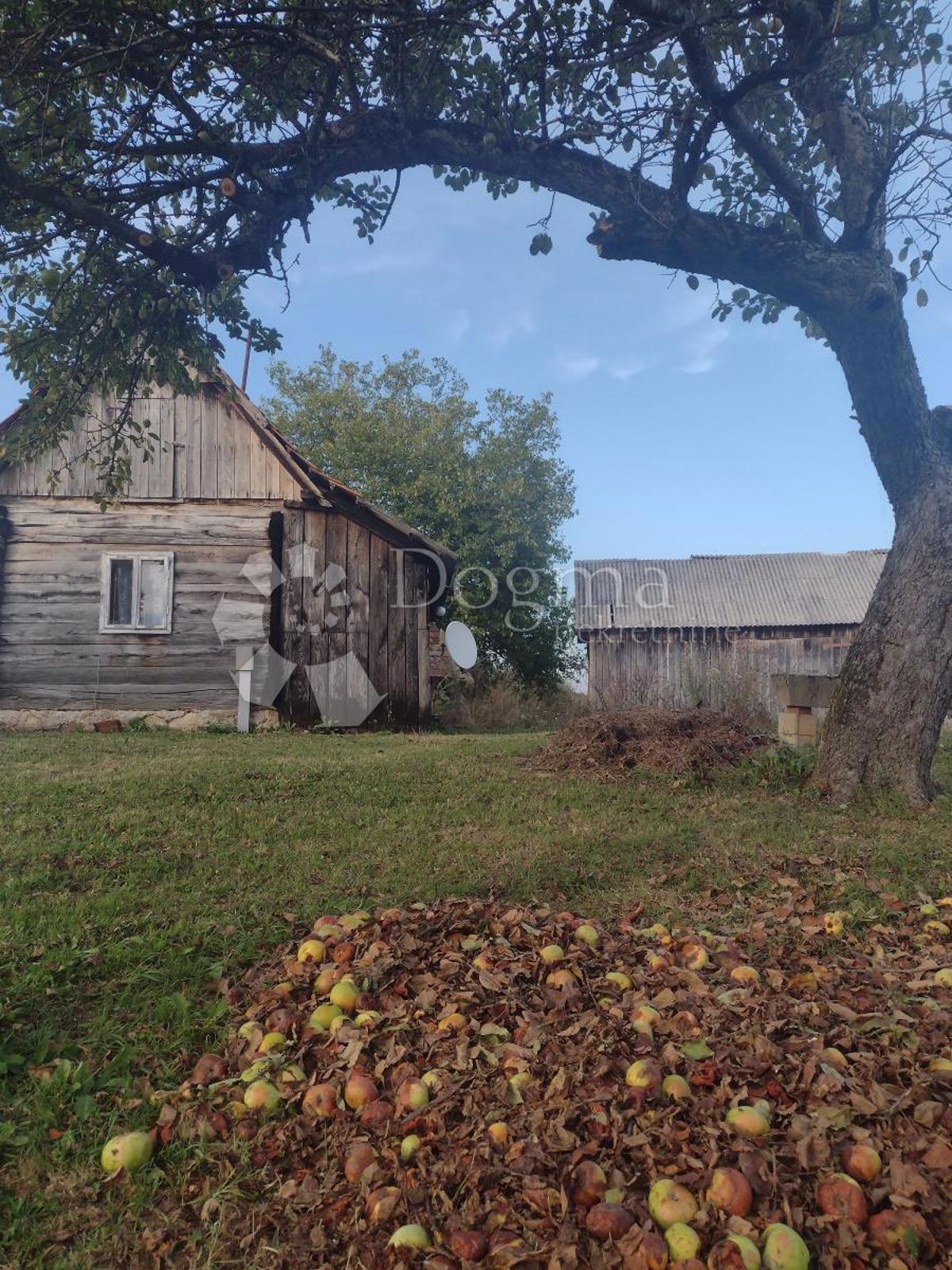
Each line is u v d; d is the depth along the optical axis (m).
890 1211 2.06
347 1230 2.22
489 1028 3.08
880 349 6.52
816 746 8.80
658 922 4.50
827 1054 2.79
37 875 4.81
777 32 5.82
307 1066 2.98
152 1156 2.60
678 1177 2.21
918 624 7.04
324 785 7.53
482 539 24.20
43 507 12.59
